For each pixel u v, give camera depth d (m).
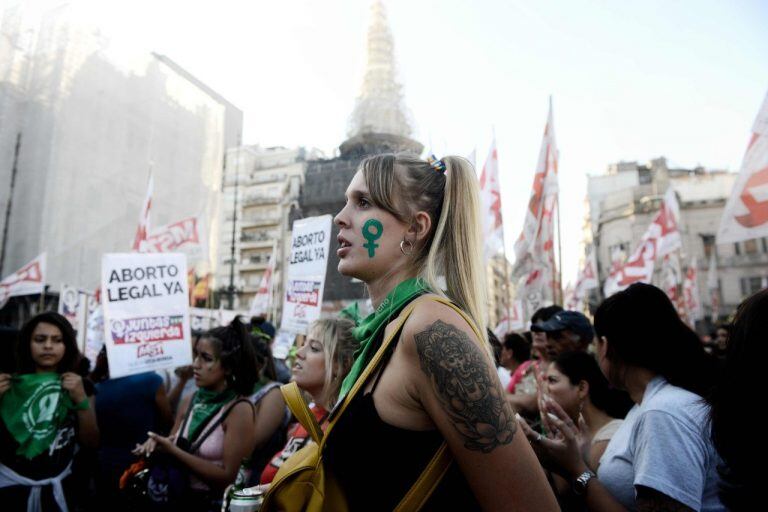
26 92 20.23
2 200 19.42
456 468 1.10
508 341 5.03
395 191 1.34
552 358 3.82
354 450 1.14
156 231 14.13
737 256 41.94
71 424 3.48
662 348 1.98
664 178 45.50
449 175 1.39
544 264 8.26
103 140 21.94
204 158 27.73
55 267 19.73
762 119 4.88
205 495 3.04
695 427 1.72
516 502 1.03
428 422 1.11
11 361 3.72
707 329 37.94
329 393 2.73
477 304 1.31
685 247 43.12
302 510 1.25
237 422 3.21
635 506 1.84
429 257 1.28
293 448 2.81
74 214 20.55
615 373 2.14
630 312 2.07
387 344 1.18
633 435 1.90
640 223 44.81
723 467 1.33
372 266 1.34
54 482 3.28
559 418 2.05
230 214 54.94
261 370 4.10
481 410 1.04
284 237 39.78
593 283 16.05
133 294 4.90
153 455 3.07
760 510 1.20
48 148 19.84
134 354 4.71
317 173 20.92
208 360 3.36
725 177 44.28
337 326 2.86
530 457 1.08
